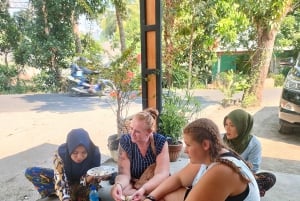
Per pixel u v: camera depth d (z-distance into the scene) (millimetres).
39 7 10891
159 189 1861
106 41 8359
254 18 6059
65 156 2266
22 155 4145
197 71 6824
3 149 4398
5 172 3574
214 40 5949
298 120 4246
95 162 2375
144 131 2217
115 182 2248
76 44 11086
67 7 10672
